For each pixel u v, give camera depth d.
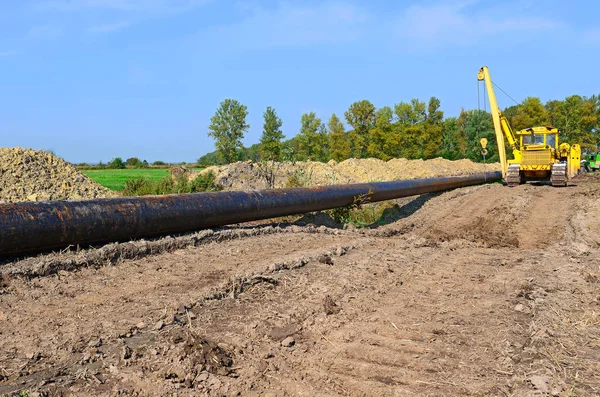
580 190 23.06
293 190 12.59
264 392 4.10
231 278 6.96
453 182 24.52
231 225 11.87
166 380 4.20
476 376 4.39
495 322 5.77
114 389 4.03
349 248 9.66
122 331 5.20
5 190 13.72
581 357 4.77
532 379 4.24
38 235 7.25
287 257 8.52
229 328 5.43
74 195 14.98
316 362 4.66
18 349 4.72
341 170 32.12
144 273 7.26
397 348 5.01
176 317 5.66
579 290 7.03
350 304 6.31
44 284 6.51
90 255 7.48
